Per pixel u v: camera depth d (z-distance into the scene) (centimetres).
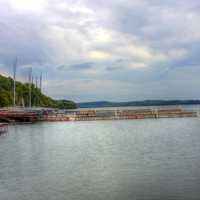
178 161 3934
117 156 4441
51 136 7312
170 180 3005
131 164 3809
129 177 3162
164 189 2733
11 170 3556
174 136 7106
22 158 4338
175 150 4900
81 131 8556
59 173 3391
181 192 2645
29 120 11256
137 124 10850
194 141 6081
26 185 2930
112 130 8825
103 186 2870
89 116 12750
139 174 3275
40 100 17888
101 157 4378
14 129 9006
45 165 3825
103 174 3316
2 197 2606
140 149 5116
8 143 6028
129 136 7275
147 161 3988
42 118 11969
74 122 11969
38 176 3266
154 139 6594
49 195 2644
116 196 2595
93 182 3006
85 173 3372
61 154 4678
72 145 5731
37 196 2620
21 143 6019
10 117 10900
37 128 9400
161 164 3766
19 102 16112
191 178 3056
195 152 4638
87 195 2630
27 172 3450
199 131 8138
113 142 6178
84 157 4391
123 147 5416
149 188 2778
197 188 2733
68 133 7994
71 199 2544
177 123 11075
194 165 3653
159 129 8919
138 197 2561
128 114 13275
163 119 13175
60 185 2922
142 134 7656
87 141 6378
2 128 8094
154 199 2508
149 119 13200
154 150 4959
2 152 4891
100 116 12950
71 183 2983
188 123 11019
